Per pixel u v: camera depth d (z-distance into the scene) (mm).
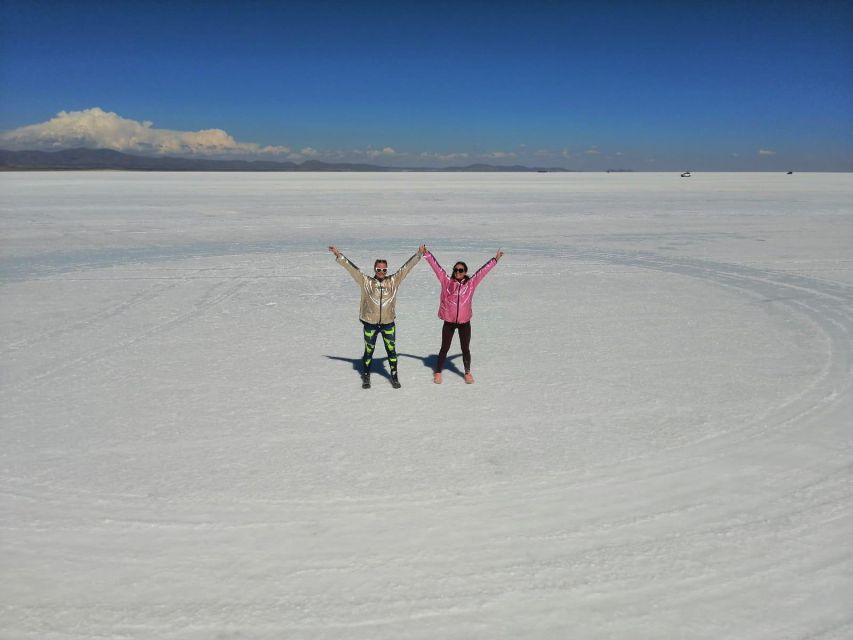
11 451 5688
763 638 3457
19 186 56781
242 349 9039
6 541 4324
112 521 4562
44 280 14312
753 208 35281
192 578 3941
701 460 5504
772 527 4477
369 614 3623
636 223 27172
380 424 6316
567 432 6102
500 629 3510
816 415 6488
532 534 4383
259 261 17094
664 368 8094
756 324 10344
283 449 5734
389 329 7238
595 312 11281
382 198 43500
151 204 36625
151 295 12758
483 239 21844
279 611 3650
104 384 7512
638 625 3545
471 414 6578
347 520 4559
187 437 5996
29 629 3523
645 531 4430
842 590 3826
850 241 21016
